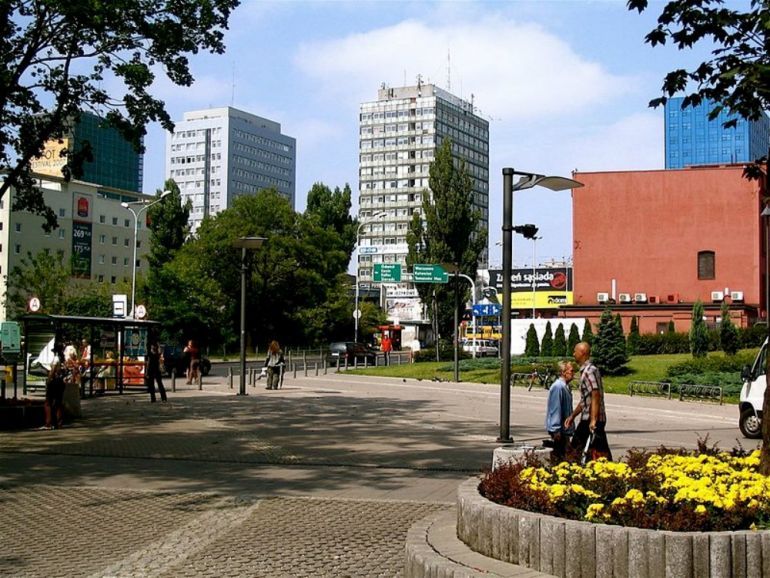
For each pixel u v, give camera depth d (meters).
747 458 7.95
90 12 19.17
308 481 12.51
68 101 21.81
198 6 21.53
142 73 21.22
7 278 53.84
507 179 13.93
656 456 7.97
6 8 19.12
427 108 161.25
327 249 77.81
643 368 38.38
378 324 92.06
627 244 58.50
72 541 8.58
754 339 46.59
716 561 5.42
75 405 21.75
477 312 47.69
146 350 34.31
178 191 86.88
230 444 16.84
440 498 11.10
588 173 59.44
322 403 27.70
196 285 65.06
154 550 8.17
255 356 77.38
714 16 9.07
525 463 8.47
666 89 9.66
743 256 56.28
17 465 13.95
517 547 6.02
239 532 8.98
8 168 22.64
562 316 67.69
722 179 56.97
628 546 5.54
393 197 162.50
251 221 73.44
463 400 29.72
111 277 105.44
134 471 13.37
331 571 7.36
